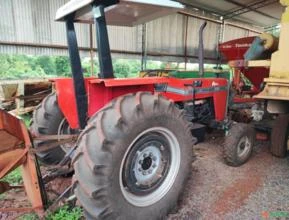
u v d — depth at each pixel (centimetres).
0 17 520
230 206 211
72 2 181
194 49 944
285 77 247
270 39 277
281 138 315
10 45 541
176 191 193
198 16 918
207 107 337
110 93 185
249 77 430
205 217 196
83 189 147
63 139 199
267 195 230
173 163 193
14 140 161
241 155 295
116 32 704
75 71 191
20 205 200
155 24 790
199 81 308
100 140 147
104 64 167
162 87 263
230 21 1070
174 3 196
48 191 213
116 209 156
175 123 185
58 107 241
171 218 194
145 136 173
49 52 599
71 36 196
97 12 161
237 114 392
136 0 172
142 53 776
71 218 182
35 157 166
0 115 149
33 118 246
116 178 154
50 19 587
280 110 286
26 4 548
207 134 401
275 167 293
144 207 174
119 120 153
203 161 305
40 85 511
